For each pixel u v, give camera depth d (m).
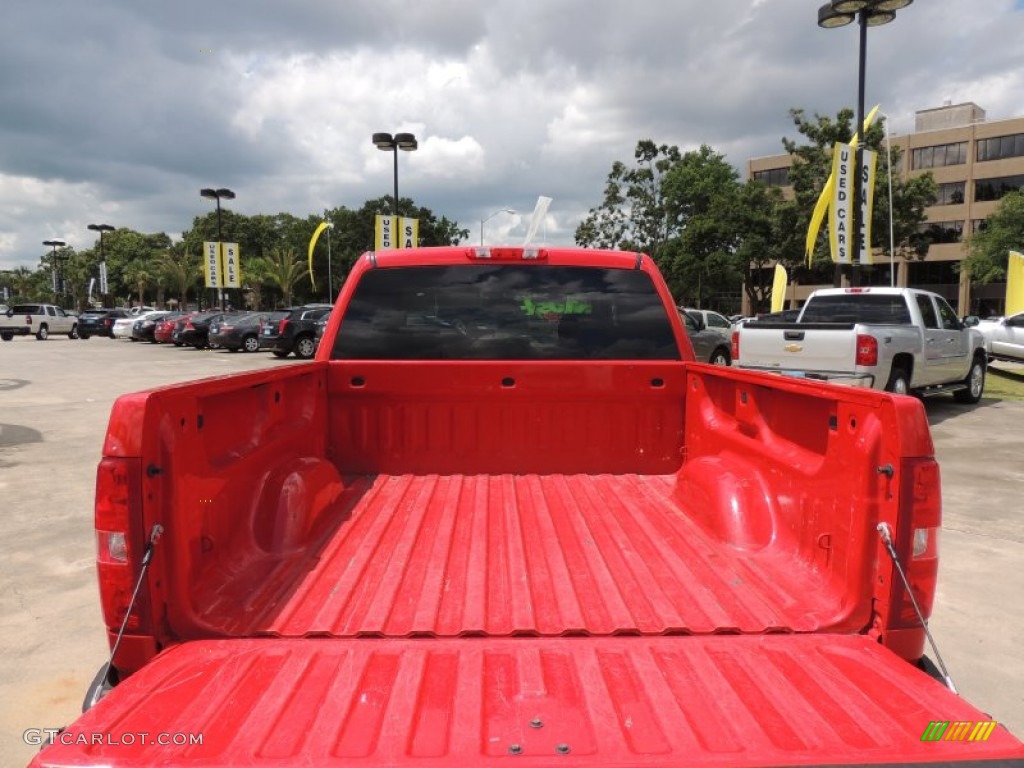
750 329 11.18
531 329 3.84
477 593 2.40
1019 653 3.97
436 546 2.82
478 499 3.42
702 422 3.58
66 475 8.20
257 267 65.06
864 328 9.91
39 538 5.98
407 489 3.57
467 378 3.78
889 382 10.48
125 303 96.12
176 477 2.02
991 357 18.59
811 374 10.45
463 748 1.52
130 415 1.89
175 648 1.95
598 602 2.33
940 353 11.85
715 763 1.49
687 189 50.91
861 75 18.23
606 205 53.69
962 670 3.78
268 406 2.94
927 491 1.97
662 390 3.83
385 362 3.76
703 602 2.32
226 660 1.89
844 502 2.19
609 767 1.47
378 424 3.81
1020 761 1.53
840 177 18.69
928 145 65.94
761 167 72.38
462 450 3.84
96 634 4.23
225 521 2.41
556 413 3.83
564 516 3.20
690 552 2.77
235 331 28.45
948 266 65.50
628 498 3.46
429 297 3.82
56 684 3.67
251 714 1.64
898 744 1.55
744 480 2.90
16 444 9.99
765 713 1.67
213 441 2.35
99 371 20.72
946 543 5.77
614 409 3.84
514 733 1.58
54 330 41.28
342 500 3.36
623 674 1.85
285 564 2.62
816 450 2.43
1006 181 62.12
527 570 2.60
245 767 1.46
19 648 4.06
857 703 1.71
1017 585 4.91
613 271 3.86
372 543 2.84
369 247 71.75
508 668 1.88
